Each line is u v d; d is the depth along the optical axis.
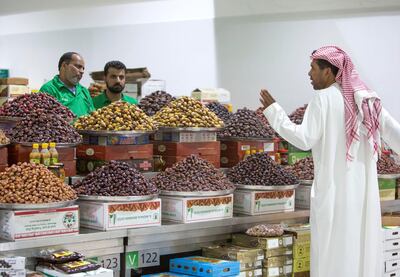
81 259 3.64
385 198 5.77
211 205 4.43
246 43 8.50
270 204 4.86
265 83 8.38
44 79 10.29
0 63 11.58
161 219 4.37
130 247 4.03
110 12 9.83
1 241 3.49
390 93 7.64
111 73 6.46
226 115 5.80
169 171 4.53
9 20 11.48
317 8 7.98
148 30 9.41
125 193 3.95
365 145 4.46
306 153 6.05
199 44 8.89
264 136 5.48
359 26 7.75
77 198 3.82
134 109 4.73
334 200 4.38
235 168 4.96
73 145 4.25
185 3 9.02
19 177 3.62
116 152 4.54
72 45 10.39
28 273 3.49
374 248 4.48
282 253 4.59
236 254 4.30
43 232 3.60
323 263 4.40
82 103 6.15
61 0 10.51
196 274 4.16
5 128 4.52
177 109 5.03
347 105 4.37
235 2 8.55
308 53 8.05
